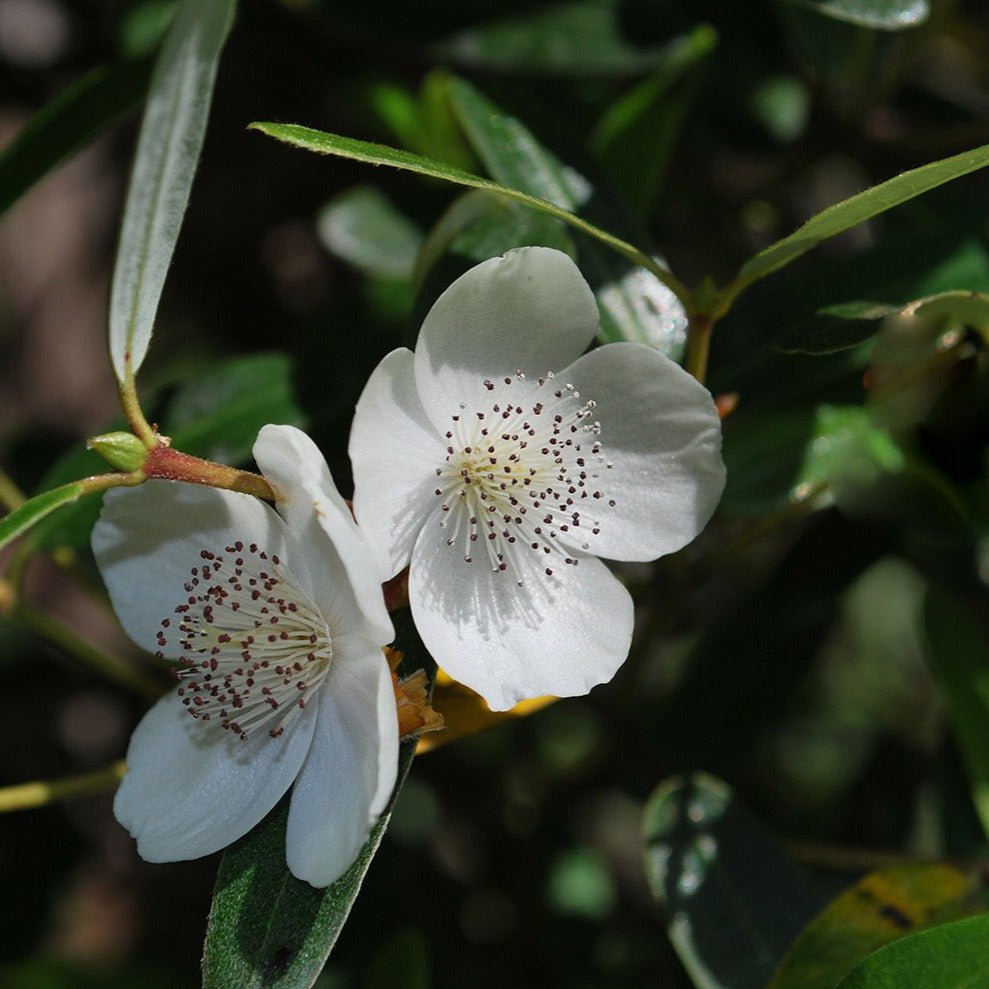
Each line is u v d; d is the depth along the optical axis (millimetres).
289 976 433
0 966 555
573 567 449
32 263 730
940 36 560
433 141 535
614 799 642
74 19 564
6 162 497
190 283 623
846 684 721
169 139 444
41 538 487
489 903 561
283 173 591
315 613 442
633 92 512
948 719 526
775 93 561
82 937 625
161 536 447
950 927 442
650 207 525
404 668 444
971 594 529
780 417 488
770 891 476
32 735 616
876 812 560
